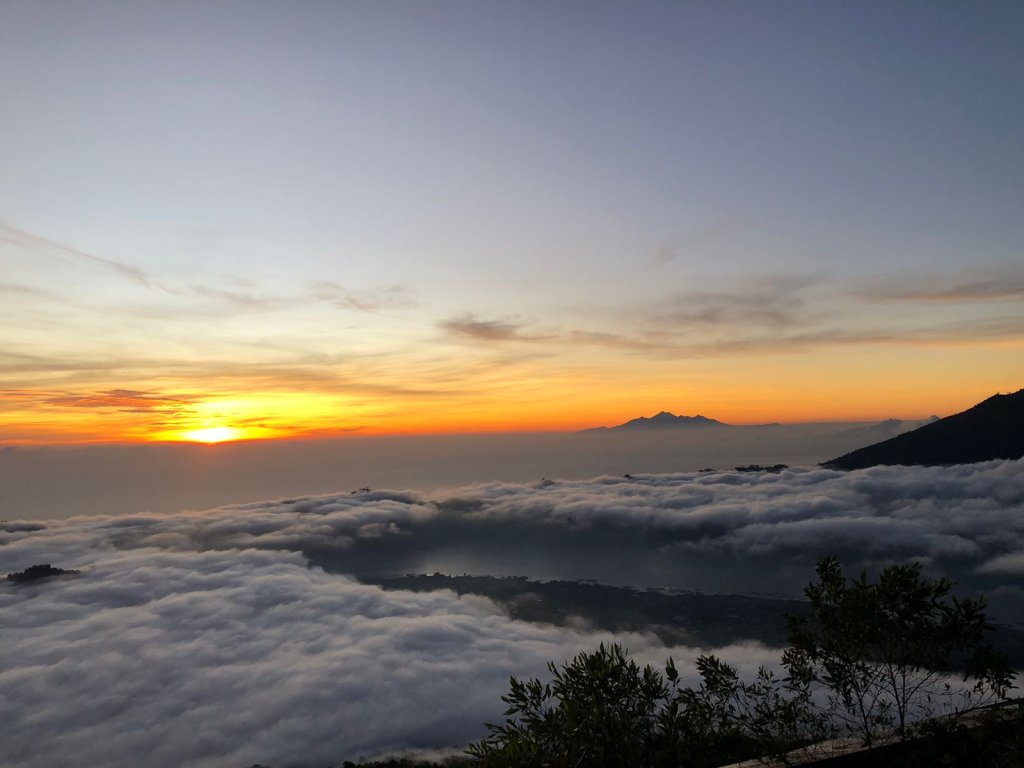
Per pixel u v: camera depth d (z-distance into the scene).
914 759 5.72
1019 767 5.07
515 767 5.99
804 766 5.89
